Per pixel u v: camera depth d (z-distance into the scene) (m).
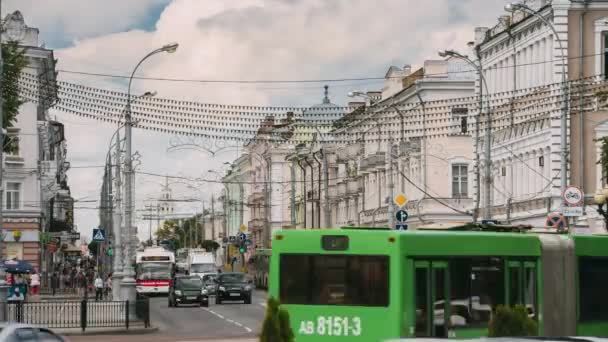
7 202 82.31
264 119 43.88
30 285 74.12
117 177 64.50
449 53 51.12
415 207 79.12
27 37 82.12
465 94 77.50
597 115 57.19
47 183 89.25
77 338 39.47
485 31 70.94
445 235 21.27
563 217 41.72
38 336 21.14
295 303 21.09
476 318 21.58
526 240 22.86
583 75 57.31
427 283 20.89
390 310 20.50
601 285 24.72
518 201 62.41
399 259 20.56
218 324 48.31
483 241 21.89
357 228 21.58
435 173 77.75
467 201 76.25
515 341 10.55
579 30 57.50
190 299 65.62
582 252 24.39
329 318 20.91
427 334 20.75
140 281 84.00
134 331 42.06
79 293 77.88
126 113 50.97
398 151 81.00
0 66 39.41
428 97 77.62
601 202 39.66
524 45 62.56
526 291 22.80
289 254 21.23
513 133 64.00
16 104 55.25
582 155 57.16
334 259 20.98
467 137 78.12
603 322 24.69
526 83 62.41
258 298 77.31
